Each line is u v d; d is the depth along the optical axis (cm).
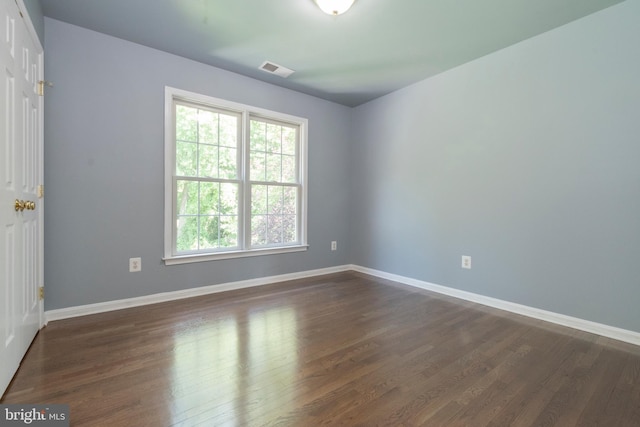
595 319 223
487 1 206
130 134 264
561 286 240
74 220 242
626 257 209
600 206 220
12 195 157
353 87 359
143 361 176
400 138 365
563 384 159
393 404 141
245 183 332
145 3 212
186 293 297
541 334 221
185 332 217
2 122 142
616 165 212
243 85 326
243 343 201
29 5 186
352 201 430
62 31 235
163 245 282
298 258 381
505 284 273
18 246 168
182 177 294
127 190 264
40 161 216
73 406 136
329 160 407
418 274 347
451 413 135
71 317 241
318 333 219
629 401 145
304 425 127
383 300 297
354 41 258
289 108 364
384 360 182
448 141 315
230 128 325
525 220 259
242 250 331
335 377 163
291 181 377
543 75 246
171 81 283
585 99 225
